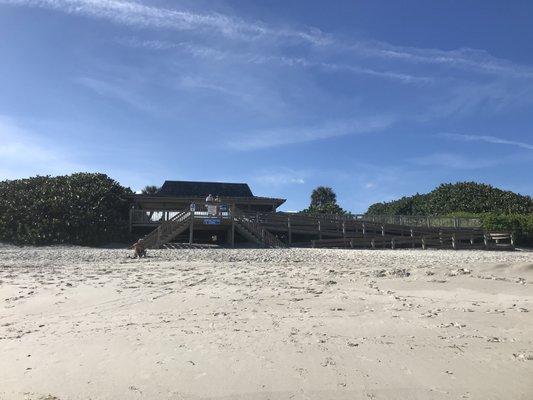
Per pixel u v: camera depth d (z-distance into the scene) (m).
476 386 5.88
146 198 40.84
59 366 6.50
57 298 11.27
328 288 12.74
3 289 12.43
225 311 9.86
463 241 39.25
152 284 13.48
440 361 6.76
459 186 66.31
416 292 12.22
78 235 32.88
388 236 36.88
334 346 7.39
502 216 41.78
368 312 9.81
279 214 36.38
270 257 22.84
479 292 12.25
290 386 5.84
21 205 35.03
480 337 7.98
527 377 6.17
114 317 9.37
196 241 36.22
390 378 6.11
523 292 12.28
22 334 8.11
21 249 29.20
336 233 36.34
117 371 6.31
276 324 8.74
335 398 5.51
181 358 6.80
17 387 5.80
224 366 6.49
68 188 37.66
